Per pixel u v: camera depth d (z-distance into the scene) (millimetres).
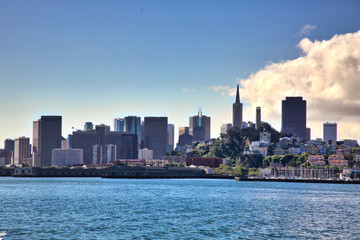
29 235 142375
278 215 189625
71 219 173750
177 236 142625
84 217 179250
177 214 190375
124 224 163500
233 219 176500
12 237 139625
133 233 146875
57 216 181500
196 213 194125
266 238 140500
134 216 183375
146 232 148500
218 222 169000
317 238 141500
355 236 145250
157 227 157750
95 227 156875
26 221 168250
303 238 141250
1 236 140750
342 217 186250
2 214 186250
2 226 157250
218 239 138625
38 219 173125
